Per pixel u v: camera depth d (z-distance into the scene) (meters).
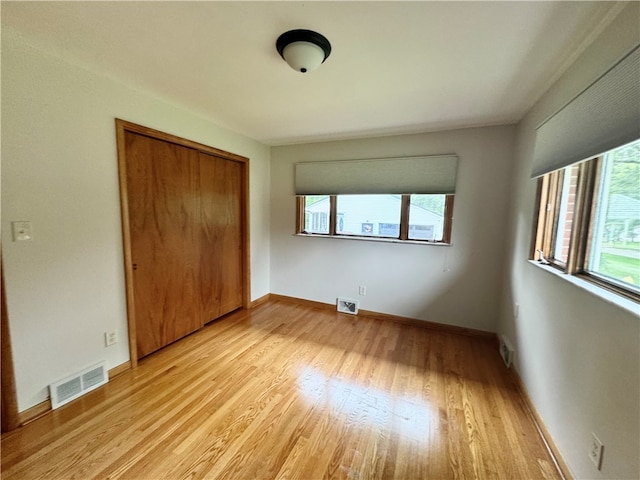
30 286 1.59
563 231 1.73
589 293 1.19
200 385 2.00
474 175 2.78
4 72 1.43
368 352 2.52
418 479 1.32
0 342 1.48
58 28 1.37
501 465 1.41
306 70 1.49
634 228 1.08
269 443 1.51
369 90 1.99
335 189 3.35
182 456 1.42
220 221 3.10
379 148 3.14
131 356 2.18
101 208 1.92
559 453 1.40
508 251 2.57
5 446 1.45
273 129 2.97
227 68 1.73
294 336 2.81
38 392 1.65
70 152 1.73
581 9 1.15
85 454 1.41
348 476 1.33
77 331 1.83
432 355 2.48
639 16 1.00
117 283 2.05
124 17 1.28
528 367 1.90
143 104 2.11
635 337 0.95
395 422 1.68
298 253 3.71
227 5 1.18
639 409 0.92
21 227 1.54
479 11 1.19
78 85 1.73
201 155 2.77
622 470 0.98
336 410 1.77
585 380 1.24
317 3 1.16
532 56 1.50
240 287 3.52
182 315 2.70
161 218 2.41
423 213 3.04
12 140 1.49
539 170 1.87
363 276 3.36
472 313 2.91
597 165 1.33
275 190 3.77
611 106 1.10
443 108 2.28
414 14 1.21
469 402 1.87
